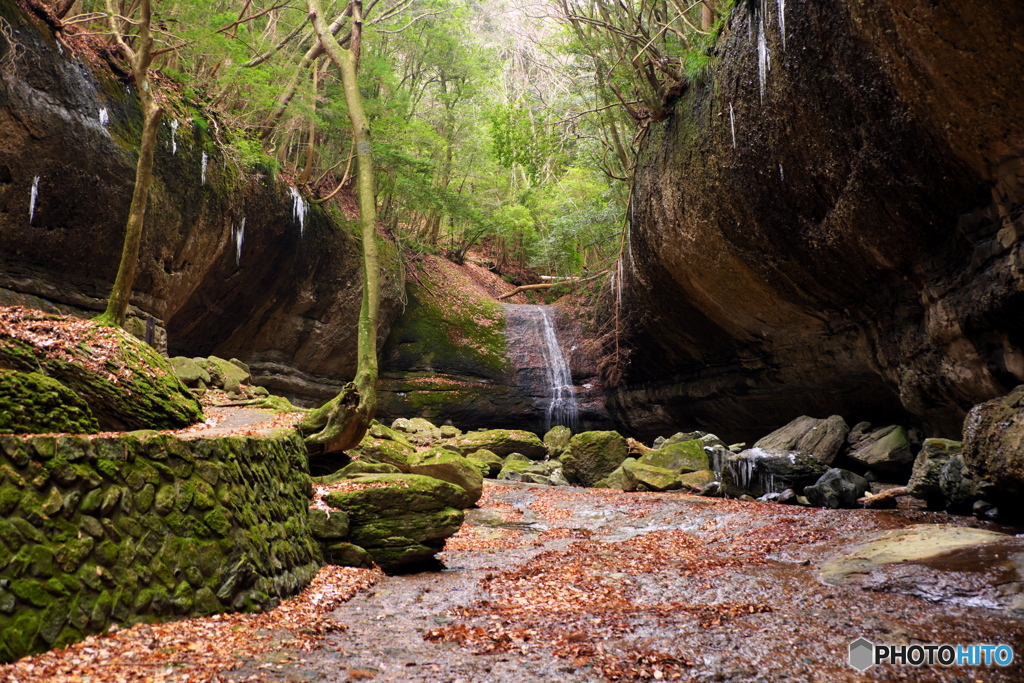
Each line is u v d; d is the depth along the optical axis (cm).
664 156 1769
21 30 1277
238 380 1591
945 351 1152
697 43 1639
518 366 2853
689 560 909
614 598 730
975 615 591
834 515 1127
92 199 1455
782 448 1620
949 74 872
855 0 960
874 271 1314
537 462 2178
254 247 2028
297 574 735
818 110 1177
